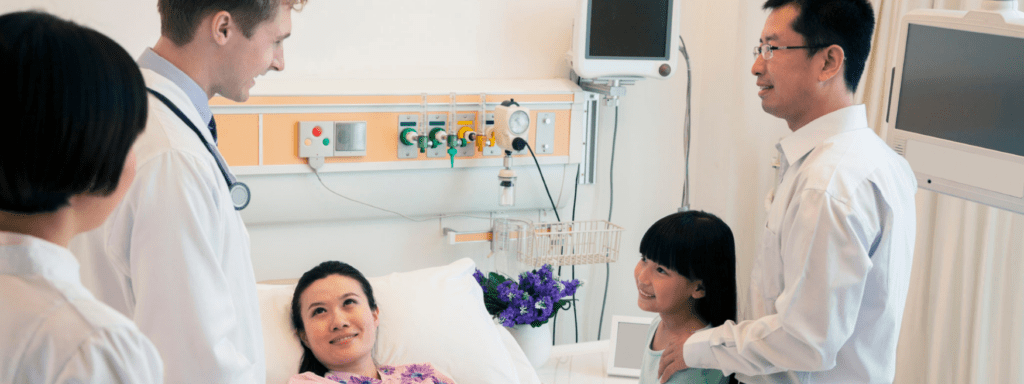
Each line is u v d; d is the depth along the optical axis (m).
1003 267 2.07
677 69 2.67
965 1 2.04
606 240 2.51
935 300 2.23
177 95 1.06
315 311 1.71
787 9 1.40
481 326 2.00
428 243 2.47
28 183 0.61
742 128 2.54
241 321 1.13
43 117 0.59
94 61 0.62
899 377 2.34
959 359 2.19
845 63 1.38
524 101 2.37
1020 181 1.43
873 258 1.32
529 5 2.45
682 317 1.59
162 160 1.00
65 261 0.67
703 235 1.51
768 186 2.61
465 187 2.39
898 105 1.68
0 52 0.59
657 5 2.36
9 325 0.62
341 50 2.27
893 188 1.32
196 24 1.05
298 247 2.32
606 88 2.38
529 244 2.46
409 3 2.31
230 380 1.05
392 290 1.99
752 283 1.59
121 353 0.66
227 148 2.07
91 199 0.67
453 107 2.28
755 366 1.38
